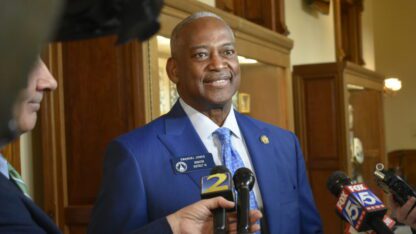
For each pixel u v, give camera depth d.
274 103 3.92
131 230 1.47
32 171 2.42
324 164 4.67
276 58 3.92
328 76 4.67
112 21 0.29
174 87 2.58
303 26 5.44
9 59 0.22
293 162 1.83
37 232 0.77
